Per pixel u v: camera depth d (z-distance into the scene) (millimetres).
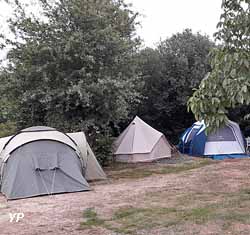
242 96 3932
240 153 15711
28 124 13555
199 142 15828
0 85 12688
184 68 18781
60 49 12289
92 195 8617
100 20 12805
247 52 4285
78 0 12758
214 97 4281
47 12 13016
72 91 11797
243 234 5406
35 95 12289
